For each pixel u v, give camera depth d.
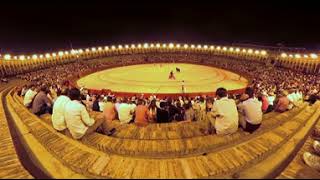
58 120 6.41
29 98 11.07
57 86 21.66
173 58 55.31
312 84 25.64
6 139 6.26
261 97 11.36
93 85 32.91
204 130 7.17
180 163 4.30
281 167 4.30
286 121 7.19
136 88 30.50
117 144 5.67
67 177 4.02
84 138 6.08
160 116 10.04
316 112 9.40
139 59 55.69
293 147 5.11
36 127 7.02
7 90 25.47
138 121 8.45
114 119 10.25
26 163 4.89
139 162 4.40
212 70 43.41
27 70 44.31
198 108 12.05
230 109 6.15
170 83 33.06
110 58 57.78
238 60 52.47
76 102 6.09
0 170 4.43
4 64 39.81
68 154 4.85
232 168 4.12
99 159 4.58
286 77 34.31
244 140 5.93
